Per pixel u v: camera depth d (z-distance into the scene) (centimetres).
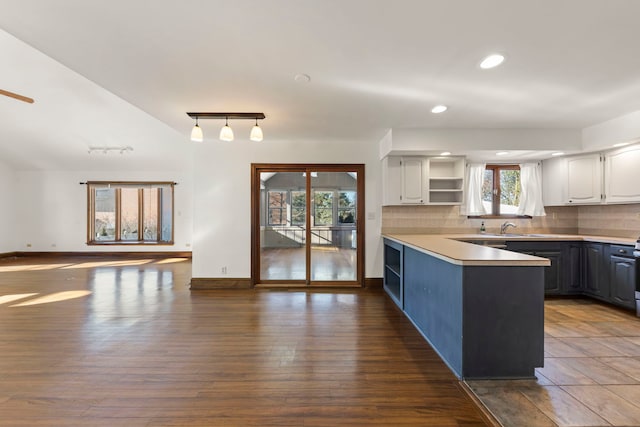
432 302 255
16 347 249
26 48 357
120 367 218
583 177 397
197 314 332
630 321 308
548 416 165
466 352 203
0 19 162
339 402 179
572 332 280
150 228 775
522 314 205
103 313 334
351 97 275
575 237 389
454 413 169
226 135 298
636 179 347
